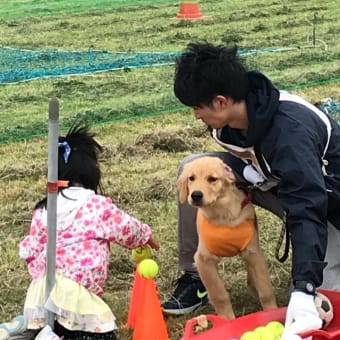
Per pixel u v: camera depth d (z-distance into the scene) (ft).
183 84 10.62
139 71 27.81
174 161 19.08
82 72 27.86
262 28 35.37
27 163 19.15
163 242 15.02
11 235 15.67
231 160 12.14
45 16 41.65
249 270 12.17
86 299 11.22
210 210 11.64
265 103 10.50
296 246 9.98
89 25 38.17
